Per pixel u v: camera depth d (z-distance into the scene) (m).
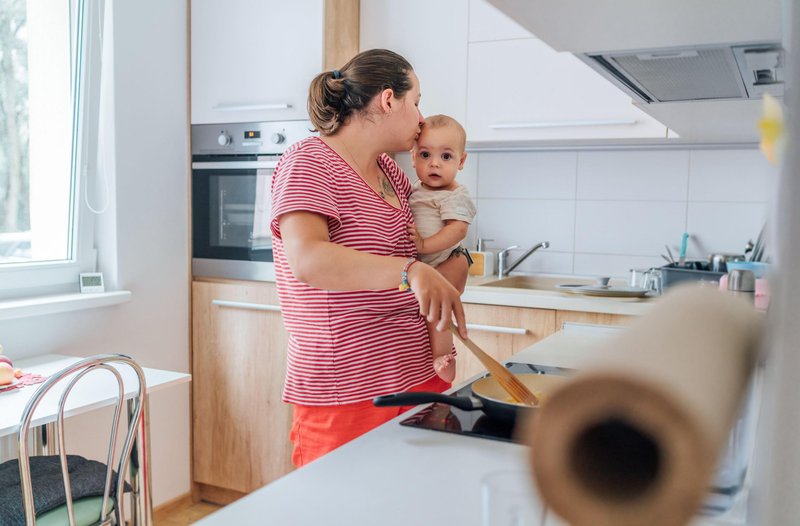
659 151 2.82
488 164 3.12
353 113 1.47
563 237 3.02
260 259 2.92
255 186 2.91
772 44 0.93
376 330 1.46
